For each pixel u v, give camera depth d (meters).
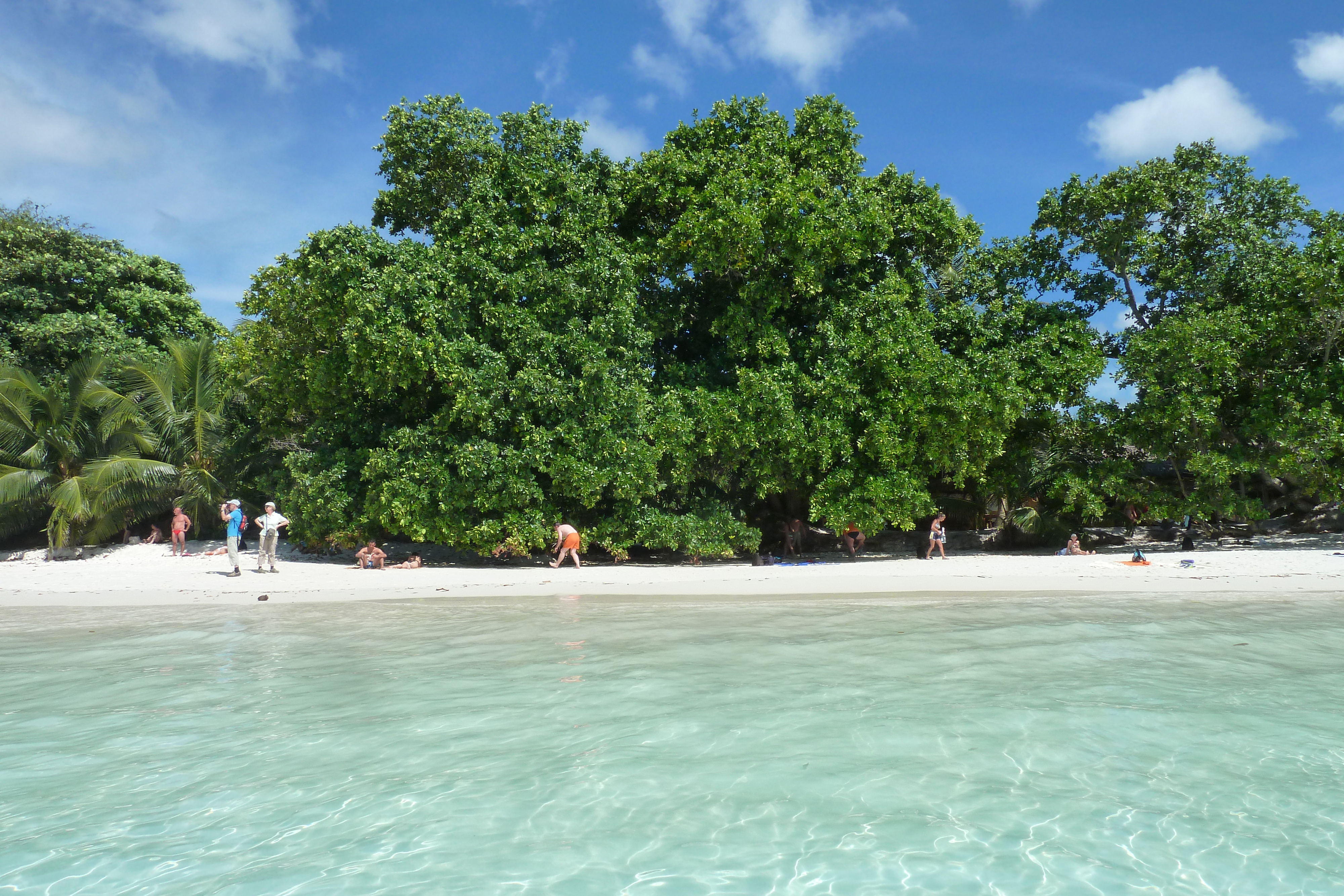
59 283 30.70
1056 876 4.06
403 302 20.06
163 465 25.53
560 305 21.09
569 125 23.23
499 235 21.19
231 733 6.52
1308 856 4.28
